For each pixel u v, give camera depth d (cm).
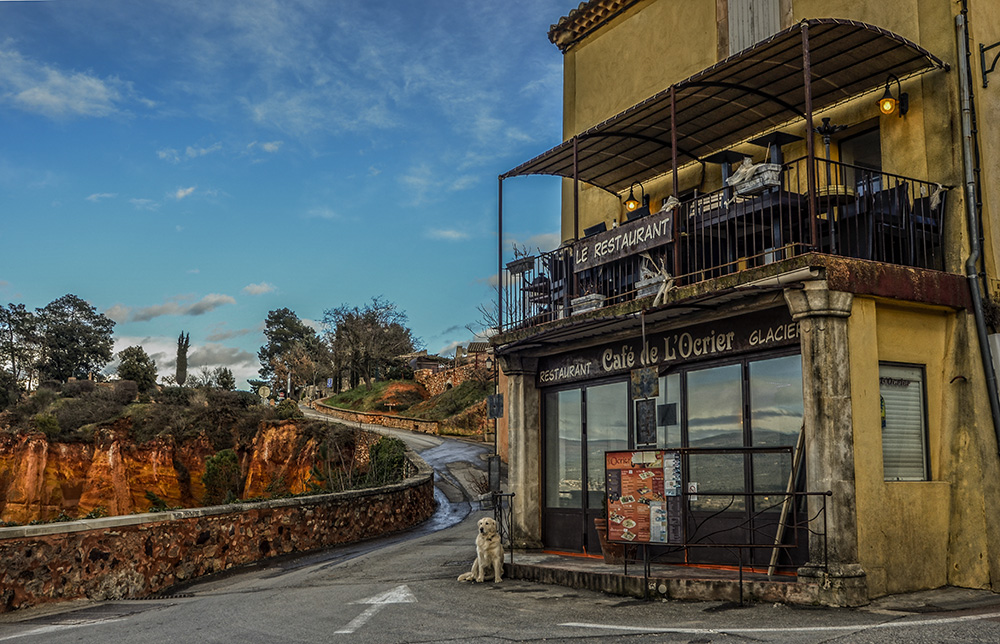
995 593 881
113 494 5375
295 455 4966
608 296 1284
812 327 876
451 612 873
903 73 1050
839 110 1141
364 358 8331
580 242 1238
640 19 1490
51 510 5347
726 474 1034
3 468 5409
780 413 973
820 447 854
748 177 1008
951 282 962
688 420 1100
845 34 931
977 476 925
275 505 1633
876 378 895
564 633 727
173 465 5469
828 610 794
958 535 930
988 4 1046
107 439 5525
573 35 1633
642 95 1472
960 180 988
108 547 1201
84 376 11525
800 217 962
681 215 1202
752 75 1059
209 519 1435
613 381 1246
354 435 4919
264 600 1063
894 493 889
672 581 910
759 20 1255
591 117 1588
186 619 928
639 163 1389
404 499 2247
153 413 5853
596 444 1270
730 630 707
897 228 968
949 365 974
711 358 1066
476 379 6006
